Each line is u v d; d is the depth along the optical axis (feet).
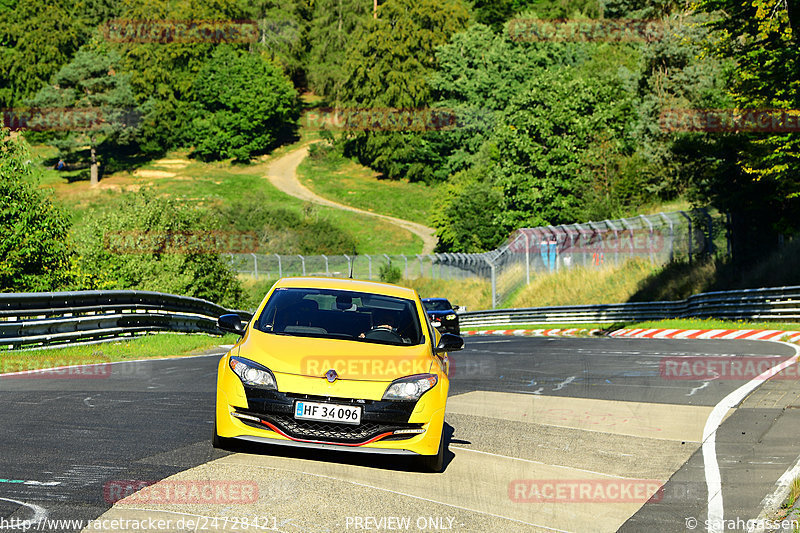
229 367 65.41
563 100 573.33
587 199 548.72
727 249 386.73
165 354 178.29
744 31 300.40
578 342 234.79
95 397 95.50
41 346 153.79
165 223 356.79
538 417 95.30
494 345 227.20
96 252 343.67
